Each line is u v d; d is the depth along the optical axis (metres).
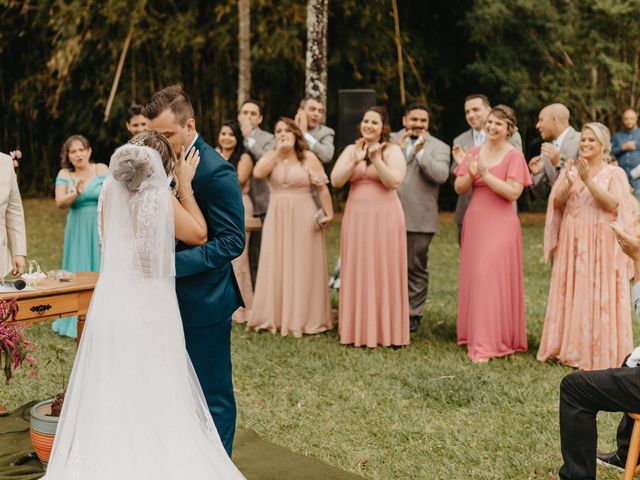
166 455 2.83
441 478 3.65
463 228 5.90
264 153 6.80
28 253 9.96
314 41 7.79
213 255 3.01
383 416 4.45
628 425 3.64
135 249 2.88
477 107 6.43
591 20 13.70
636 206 5.33
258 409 4.55
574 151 5.89
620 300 5.30
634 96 14.44
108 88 15.20
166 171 2.94
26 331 6.23
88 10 13.05
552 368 5.42
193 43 13.34
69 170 6.18
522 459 3.86
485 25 13.77
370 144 5.94
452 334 6.44
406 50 14.70
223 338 3.16
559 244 5.54
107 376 2.87
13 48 17.06
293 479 3.57
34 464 3.64
